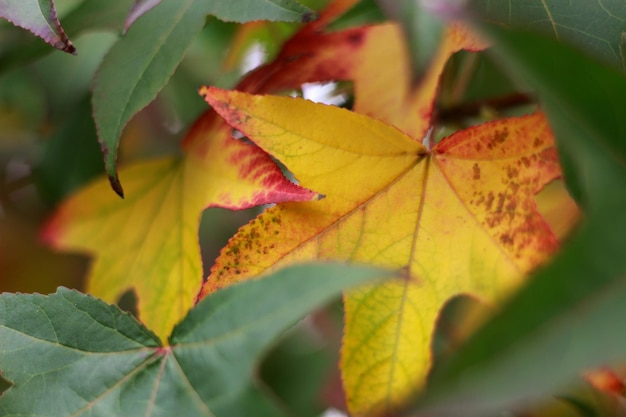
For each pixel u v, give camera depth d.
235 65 0.50
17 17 0.35
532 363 0.25
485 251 0.35
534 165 0.35
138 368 0.33
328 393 0.44
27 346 0.34
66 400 0.33
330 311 0.44
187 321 0.32
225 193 0.37
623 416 0.38
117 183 0.36
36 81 0.51
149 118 0.53
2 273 0.51
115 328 0.34
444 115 0.45
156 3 0.37
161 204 0.41
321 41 0.40
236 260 0.35
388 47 0.39
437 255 0.35
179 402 0.32
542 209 0.40
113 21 0.42
